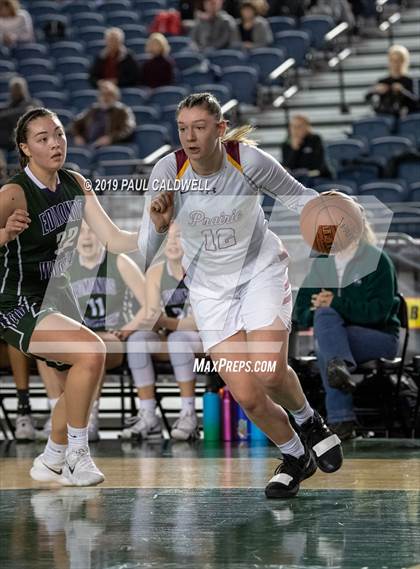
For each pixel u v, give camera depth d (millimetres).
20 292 6492
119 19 25484
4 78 22234
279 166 6023
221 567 4805
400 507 6211
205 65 21531
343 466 7840
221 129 5887
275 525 5738
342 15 23562
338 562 4867
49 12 26719
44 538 5488
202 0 24875
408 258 11016
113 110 18516
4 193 6266
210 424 9883
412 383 10109
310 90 21359
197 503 6441
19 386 10180
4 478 7590
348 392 9078
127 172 17203
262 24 22656
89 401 6691
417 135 18250
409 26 23734
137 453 8961
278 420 6363
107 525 5805
